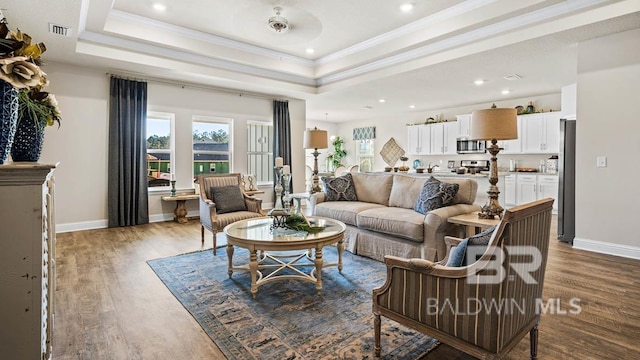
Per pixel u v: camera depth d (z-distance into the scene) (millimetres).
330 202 4344
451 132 8273
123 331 2088
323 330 2102
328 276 3049
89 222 5004
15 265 1146
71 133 4812
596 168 3797
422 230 3141
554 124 6648
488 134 2832
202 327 2139
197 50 4980
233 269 3033
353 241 3770
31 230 1163
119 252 3805
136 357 1826
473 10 3889
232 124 6457
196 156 6164
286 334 2053
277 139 6918
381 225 3438
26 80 1209
